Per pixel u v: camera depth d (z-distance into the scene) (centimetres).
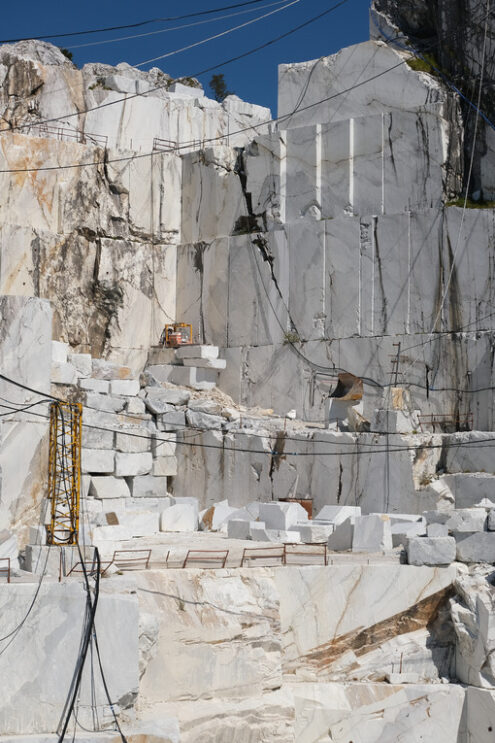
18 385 10881
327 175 15525
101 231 16250
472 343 13750
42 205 15800
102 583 8644
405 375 14312
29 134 16400
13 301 11856
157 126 17512
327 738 9956
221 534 13038
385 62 15312
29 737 8012
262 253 15875
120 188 16412
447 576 10750
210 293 16488
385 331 14612
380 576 10588
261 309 15862
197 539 12331
